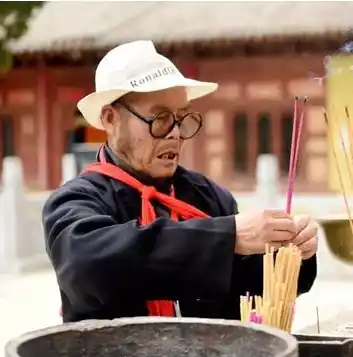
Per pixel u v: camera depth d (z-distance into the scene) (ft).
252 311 6.96
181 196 9.18
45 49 60.13
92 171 8.68
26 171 64.80
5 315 29.68
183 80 8.54
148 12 62.69
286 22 56.75
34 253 40.65
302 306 21.90
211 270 6.93
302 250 7.68
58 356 5.32
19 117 64.69
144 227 7.12
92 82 63.16
